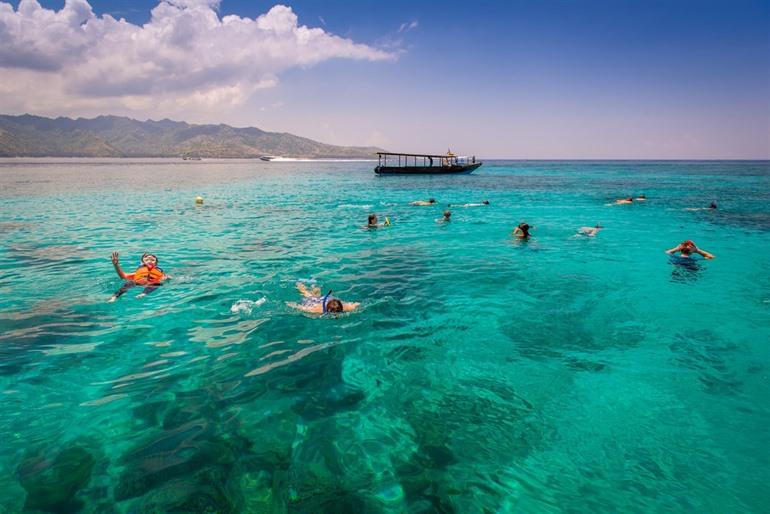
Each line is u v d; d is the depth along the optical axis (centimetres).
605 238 1532
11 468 382
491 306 827
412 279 1004
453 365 596
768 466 404
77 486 362
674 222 1925
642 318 770
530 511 350
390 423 464
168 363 589
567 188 4144
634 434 452
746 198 3069
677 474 394
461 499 362
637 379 562
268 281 972
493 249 1338
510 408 496
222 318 754
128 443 421
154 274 948
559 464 407
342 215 2144
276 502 351
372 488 371
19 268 1073
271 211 2295
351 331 706
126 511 336
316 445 424
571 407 500
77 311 781
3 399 494
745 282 985
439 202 2823
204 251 1284
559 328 730
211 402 496
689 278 1016
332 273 1048
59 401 492
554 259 1209
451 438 442
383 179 5703
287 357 612
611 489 376
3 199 2766
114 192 3356
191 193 3375
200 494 356
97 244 1381
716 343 673
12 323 721
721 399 518
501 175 7131
